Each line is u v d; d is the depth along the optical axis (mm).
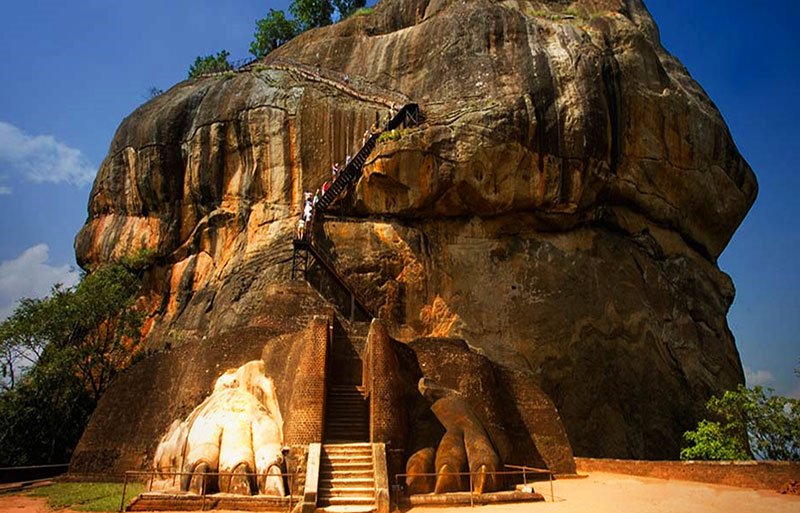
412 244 25469
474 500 11508
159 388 16656
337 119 27750
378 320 13609
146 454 15766
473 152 24469
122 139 30719
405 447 12961
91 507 11719
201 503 11398
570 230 26969
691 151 28781
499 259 25984
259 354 15883
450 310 24875
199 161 28562
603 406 24281
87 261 30312
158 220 29109
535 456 15797
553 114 25688
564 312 25203
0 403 19516
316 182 27125
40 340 21562
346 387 14914
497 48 27812
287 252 25344
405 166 24766
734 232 32156
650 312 26656
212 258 27812
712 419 25312
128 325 23906
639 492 12773
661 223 29047
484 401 15359
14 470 18250
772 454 15758
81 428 20500
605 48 27672
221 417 13461
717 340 28156
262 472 12188
